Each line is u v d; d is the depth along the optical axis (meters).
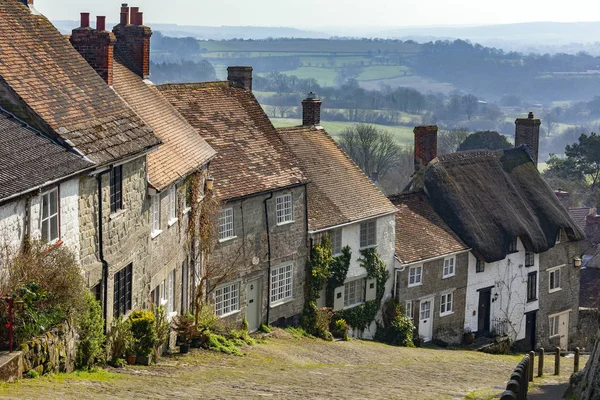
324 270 41.41
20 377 17.92
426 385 26.31
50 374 19.31
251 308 38.25
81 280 20.64
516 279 52.38
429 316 47.19
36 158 20.28
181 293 32.34
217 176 36.78
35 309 18.86
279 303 39.59
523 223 52.22
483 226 49.97
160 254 28.88
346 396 21.53
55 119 22.56
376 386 24.84
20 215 19.02
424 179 50.91
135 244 26.11
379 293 44.59
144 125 26.98
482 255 49.06
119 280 24.92
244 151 39.47
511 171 55.59
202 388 20.81
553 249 55.00
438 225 49.16
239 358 30.02
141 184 26.53
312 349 36.41
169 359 27.23
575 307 57.41
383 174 103.31
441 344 47.62
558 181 102.50
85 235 22.48
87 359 21.58
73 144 22.02
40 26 26.53
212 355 29.72
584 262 66.69
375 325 44.62
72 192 21.58
